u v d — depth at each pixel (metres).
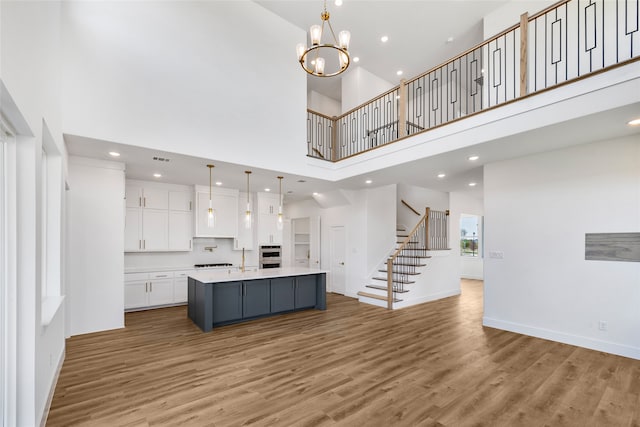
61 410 2.47
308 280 6.05
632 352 3.53
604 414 2.44
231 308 5.00
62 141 3.40
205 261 7.13
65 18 3.54
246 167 5.04
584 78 2.99
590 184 3.89
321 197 7.93
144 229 6.14
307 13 5.35
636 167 3.56
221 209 6.95
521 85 3.54
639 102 2.68
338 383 2.94
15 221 2.01
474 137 3.92
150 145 4.04
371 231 7.23
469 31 5.84
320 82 7.84
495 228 4.82
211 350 3.82
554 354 3.68
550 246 4.23
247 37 5.02
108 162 4.65
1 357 1.93
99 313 4.57
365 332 4.59
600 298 3.79
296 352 3.76
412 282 6.50
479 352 3.76
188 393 2.74
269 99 5.25
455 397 2.69
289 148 5.48
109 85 3.77
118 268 4.72
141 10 4.05
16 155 2.06
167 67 4.21
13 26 1.64
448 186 7.00
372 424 2.30
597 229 3.83
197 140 4.43
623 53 3.79
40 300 2.22
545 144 3.93
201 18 4.55
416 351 3.79
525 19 3.54
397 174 5.62
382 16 5.39
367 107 7.26
